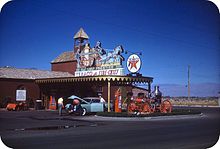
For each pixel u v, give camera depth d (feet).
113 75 80.53
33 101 109.40
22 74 110.42
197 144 33.53
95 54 92.63
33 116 74.64
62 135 40.45
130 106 78.69
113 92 115.96
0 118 67.77
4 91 104.42
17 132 43.34
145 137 39.14
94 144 33.19
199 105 181.47
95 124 56.49
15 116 74.13
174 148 31.09
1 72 106.11
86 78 86.79
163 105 83.76
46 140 35.78
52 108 106.32
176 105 187.42
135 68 82.23
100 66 90.68
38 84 110.83
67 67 136.15
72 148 30.60
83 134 41.73
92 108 79.46
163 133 43.50
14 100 106.01
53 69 143.54
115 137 38.91
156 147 31.63
